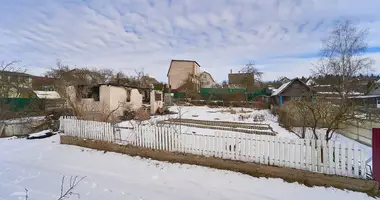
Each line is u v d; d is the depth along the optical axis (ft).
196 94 104.99
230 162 17.06
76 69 79.97
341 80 38.40
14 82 53.67
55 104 55.31
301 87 74.13
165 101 85.97
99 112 41.50
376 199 12.67
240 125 39.45
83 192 13.60
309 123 25.46
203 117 53.31
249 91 110.63
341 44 50.67
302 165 15.02
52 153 22.16
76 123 25.58
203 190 13.99
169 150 19.79
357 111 32.17
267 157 16.06
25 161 19.90
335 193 13.37
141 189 14.14
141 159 19.85
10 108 45.83
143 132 21.27
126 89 53.01
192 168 17.51
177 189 14.15
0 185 14.75
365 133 26.94
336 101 28.86
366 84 41.73
